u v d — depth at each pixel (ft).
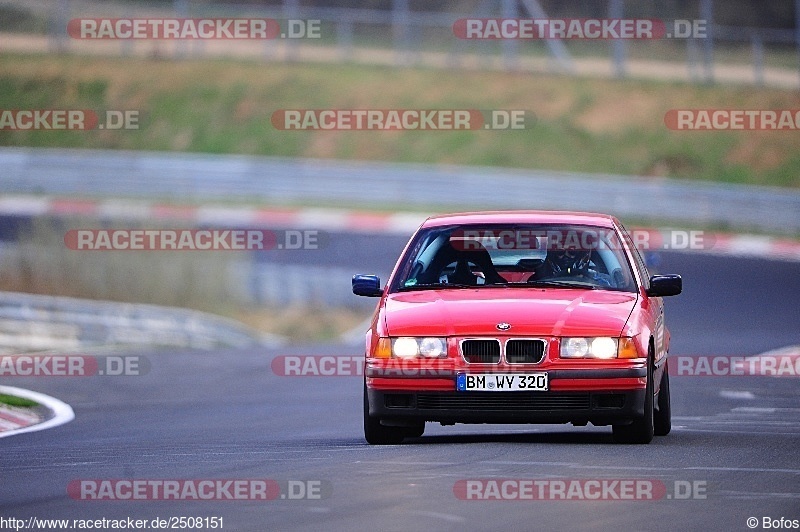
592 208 448.24
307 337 304.09
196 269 311.88
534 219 123.24
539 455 101.91
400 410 108.58
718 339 259.19
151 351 259.80
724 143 549.54
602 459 99.50
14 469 101.76
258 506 80.94
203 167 467.93
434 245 121.49
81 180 469.98
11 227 399.85
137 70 594.65
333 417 146.82
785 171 537.65
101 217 319.88
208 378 205.36
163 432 133.59
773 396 167.63
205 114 569.64
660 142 549.54
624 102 575.79
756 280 350.23
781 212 445.78
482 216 124.26
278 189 465.88
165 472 96.84
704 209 447.01
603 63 647.15
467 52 640.58
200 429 136.26
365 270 349.82
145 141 555.69
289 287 330.95
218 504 82.12
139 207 361.92
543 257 120.37
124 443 122.11
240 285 318.45
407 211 454.40
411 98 578.25
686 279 349.41
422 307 112.06
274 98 579.48
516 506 79.46
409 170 460.55
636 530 72.23
